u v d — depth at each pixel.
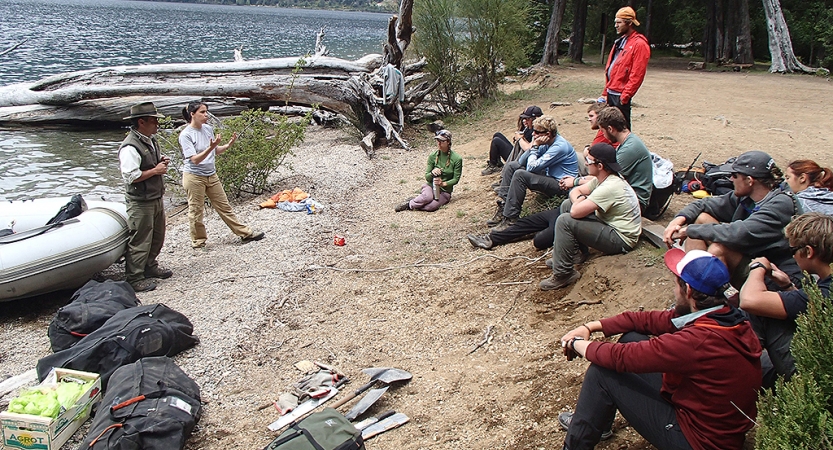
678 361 2.75
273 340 5.50
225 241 8.14
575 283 5.49
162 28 65.62
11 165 12.63
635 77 6.85
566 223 5.41
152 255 6.87
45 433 3.96
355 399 4.46
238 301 6.25
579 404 3.22
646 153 5.92
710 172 6.82
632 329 3.31
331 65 16.73
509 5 16.09
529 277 5.93
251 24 89.69
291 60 16.80
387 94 14.12
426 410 4.25
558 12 23.70
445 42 16.14
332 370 4.88
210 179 7.64
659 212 6.20
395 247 7.53
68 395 4.25
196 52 39.59
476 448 3.75
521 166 7.50
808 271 3.13
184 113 7.58
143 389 4.12
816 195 4.36
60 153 13.81
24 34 46.06
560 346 4.64
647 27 29.69
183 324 5.30
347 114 15.16
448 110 16.69
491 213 8.13
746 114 12.55
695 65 23.66
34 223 7.30
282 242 7.96
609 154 5.29
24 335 5.87
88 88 15.79
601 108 6.73
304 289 6.52
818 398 2.38
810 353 2.48
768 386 3.30
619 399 3.05
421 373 4.75
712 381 2.73
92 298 5.48
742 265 4.09
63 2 125.00
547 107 14.97
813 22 24.78
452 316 5.57
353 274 6.82
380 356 5.11
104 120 16.86
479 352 4.91
